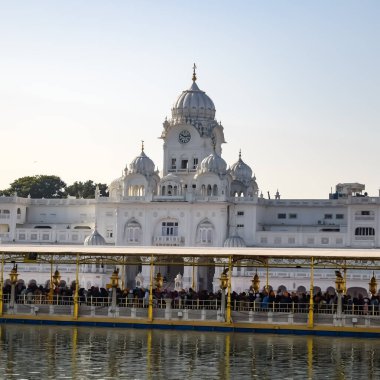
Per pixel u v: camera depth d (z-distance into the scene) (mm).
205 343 77875
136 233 191250
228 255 86000
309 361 70500
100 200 194125
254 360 70625
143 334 82562
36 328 85562
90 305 88312
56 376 64250
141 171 193875
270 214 197000
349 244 183750
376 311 83500
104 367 67438
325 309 84312
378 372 66812
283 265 85688
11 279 89625
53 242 196375
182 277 178125
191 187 197875
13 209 199625
